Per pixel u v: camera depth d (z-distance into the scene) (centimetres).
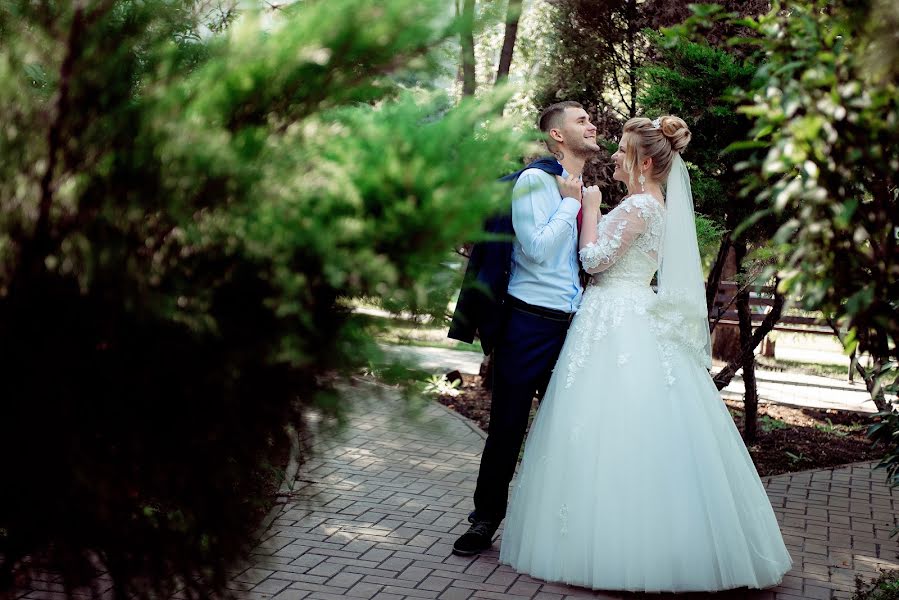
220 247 180
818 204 191
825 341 1245
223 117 184
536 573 383
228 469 200
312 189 177
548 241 398
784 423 718
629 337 389
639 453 373
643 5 686
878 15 186
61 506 191
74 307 181
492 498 422
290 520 445
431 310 196
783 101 188
